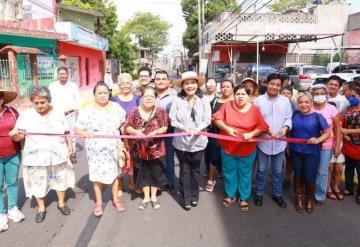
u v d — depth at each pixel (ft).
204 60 94.79
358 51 89.40
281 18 98.94
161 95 18.71
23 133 14.47
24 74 49.47
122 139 16.78
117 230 14.60
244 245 13.30
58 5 75.05
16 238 13.93
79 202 17.57
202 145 16.26
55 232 14.44
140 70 18.90
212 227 14.82
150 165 16.61
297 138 15.83
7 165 14.92
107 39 105.50
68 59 70.90
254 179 19.76
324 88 16.28
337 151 16.62
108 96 15.74
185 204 16.49
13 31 48.01
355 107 16.80
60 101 23.04
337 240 13.66
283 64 94.02
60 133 15.40
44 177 15.38
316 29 99.86
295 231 14.40
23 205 17.22
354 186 18.88
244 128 15.69
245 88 15.74
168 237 13.97
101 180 15.52
